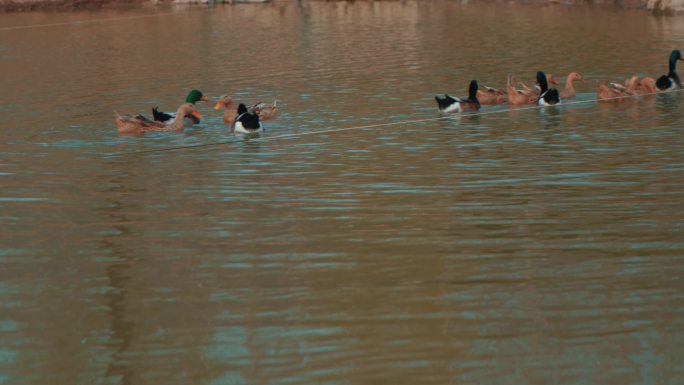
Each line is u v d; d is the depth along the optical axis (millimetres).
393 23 53375
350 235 14633
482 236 14453
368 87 30406
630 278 12539
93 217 15891
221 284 12648
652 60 35125
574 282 12461
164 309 11891
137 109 27234
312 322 11391
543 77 27875
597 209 15828
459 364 10250
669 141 21203
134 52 41594
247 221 15492
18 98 29344
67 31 51750
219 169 19375
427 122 24359
